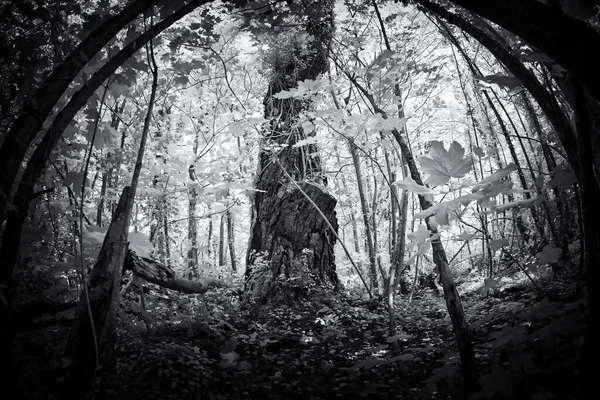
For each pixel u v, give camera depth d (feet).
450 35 14.03
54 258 13.17
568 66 4.84
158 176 19.49
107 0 9.52
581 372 5.71
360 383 12.76
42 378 8.87
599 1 5.82
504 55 7.55
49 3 8.79
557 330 7.32
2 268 5.73
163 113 20.01
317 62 25.39
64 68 6.43
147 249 8.38
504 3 4.92
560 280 15.67
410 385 12.55
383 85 12.94
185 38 11.51
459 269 39.93
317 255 27.20
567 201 16.57
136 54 11.12
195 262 26.22
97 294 6.75
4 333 5.54
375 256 25.90
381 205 33.14
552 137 13.76
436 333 17.06
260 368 15.17
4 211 5.85
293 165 28.22
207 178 21.09
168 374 12.57
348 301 25.17
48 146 6.37
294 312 22.74
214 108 23.44
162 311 19.36
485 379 7.66
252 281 25.76
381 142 15.08
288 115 26.17
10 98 8.84
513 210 22.06
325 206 27.55
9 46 8.55
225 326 19.43
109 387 11.75
